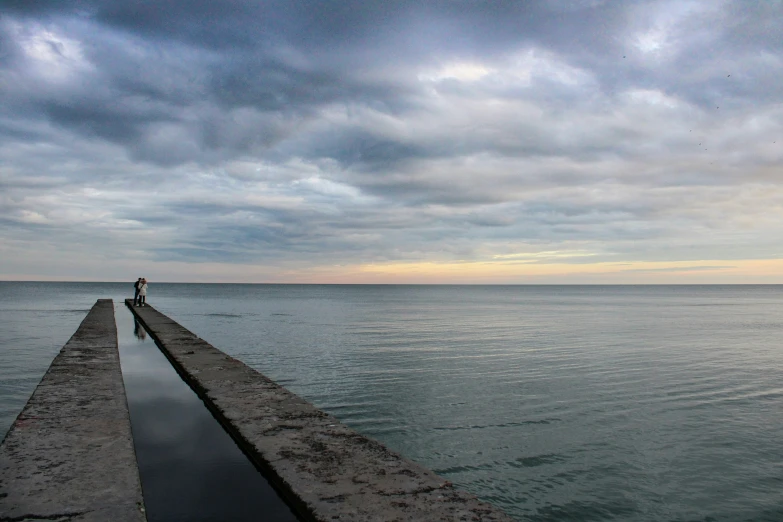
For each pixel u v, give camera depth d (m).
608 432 8.80
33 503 2.76
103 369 7.38
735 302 78.25
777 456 7.73
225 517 2.88
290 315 39.75
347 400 10.91
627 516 5.92
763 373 14.39
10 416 9.15
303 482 3.08
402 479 3.13
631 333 26.17
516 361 16.30
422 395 11.38
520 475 6.99
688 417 9.76
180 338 11.51
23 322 29.17
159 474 3.56
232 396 5.59
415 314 42.59
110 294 86.44
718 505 6.20
